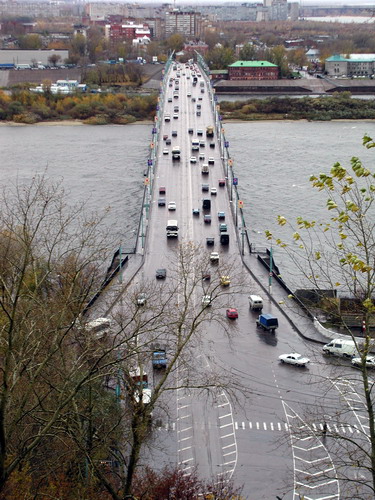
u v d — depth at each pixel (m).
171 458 82.56
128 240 172.25
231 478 78.88
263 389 97.94
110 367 62.91
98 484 61.16
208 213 188.88
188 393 95.50
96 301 106.94
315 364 105.12
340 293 128.12
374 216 157.50
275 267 148.25
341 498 74.12
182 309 116.31
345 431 85.94
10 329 47.19
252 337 116.00
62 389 53.97
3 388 46.72
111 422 62.03
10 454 56.66
